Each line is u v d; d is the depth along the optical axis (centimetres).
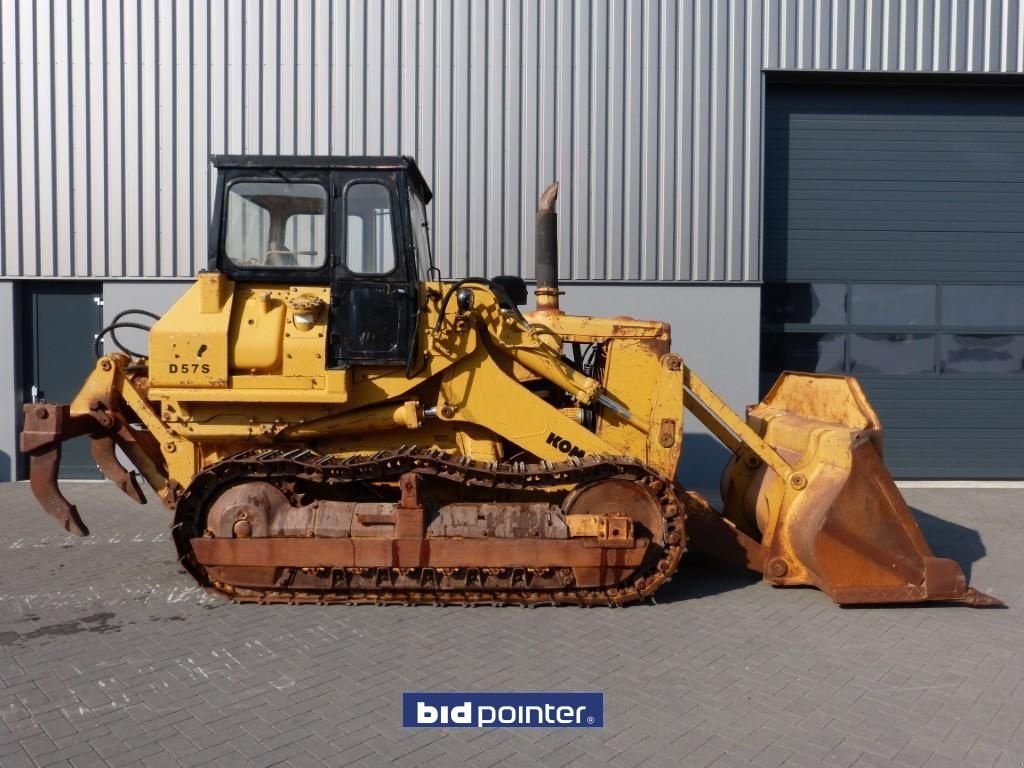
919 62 894
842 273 952
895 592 480
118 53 862
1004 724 340
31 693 360
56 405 500
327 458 481
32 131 868
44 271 878
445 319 495
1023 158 952
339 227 490
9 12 861
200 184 872
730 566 581
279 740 319
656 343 530
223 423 484
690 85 875
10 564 576
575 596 482
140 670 386
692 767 302
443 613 472
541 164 873
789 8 878
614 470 485
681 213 881
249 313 480
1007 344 958
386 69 865
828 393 550
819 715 346
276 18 859
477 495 512
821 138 945
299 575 477
